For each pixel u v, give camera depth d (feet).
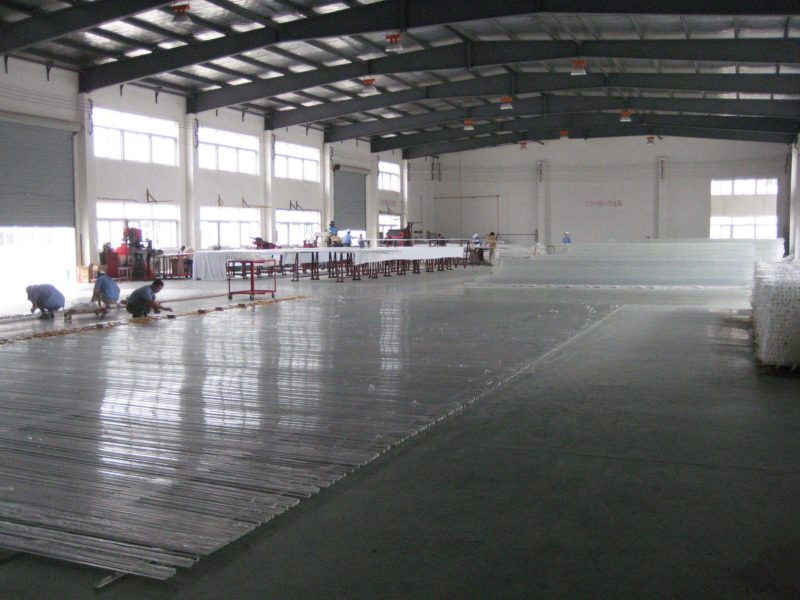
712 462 10.55
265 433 12.19
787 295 16.61
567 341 22.22
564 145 94.48
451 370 17.69
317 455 10.94
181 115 61.11
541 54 51.01
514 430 12.41
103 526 8.38
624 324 26.61
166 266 58.65
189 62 48.32
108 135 54.85
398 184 95.55
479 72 63.72
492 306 33.50
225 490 9.51
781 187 84.38
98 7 38.93
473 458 10.87
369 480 9.95
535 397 14.87
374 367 18.16
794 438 11.75
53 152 50.88
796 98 63.72
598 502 9.02
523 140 90.12
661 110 69.56
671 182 90.48
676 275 39.19
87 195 52.70
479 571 7.22
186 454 11.07
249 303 34.35
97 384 16.25
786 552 7.59
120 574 7.26
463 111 74.90
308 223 77.10
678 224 90.53
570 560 7.45
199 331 25.13
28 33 40.73
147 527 8.34
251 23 46.47
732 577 7.06
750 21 42.96
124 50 49.93
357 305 34.30
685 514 8.62
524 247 82.12
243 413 13.56
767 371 17.08
